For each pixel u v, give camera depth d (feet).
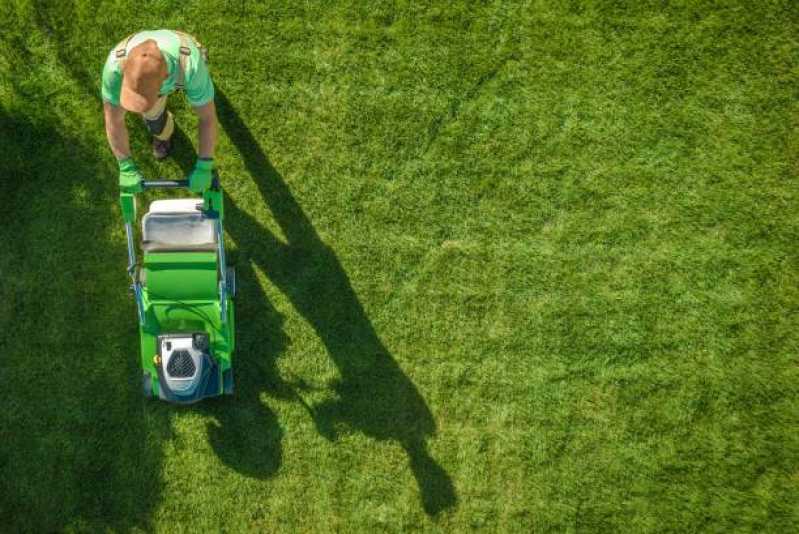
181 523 20.59
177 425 20.80
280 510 20.80
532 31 21.45
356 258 21.22
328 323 21.18
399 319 21.25
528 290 21.44
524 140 21.49
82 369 20.62
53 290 20.63
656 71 21.61
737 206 21.47
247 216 21.09
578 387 21.42
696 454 21.48
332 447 21.02
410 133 21.31
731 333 21.62
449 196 21.38
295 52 21.15
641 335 21.56
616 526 21.29
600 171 21.58
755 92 21.44
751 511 21.42
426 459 21.16
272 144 21.12
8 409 20.40
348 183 21.24
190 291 18.76
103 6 20.75
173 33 16.20
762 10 21.59
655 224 21.63
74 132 20.77
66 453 20.49
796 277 21.44
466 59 21.39
